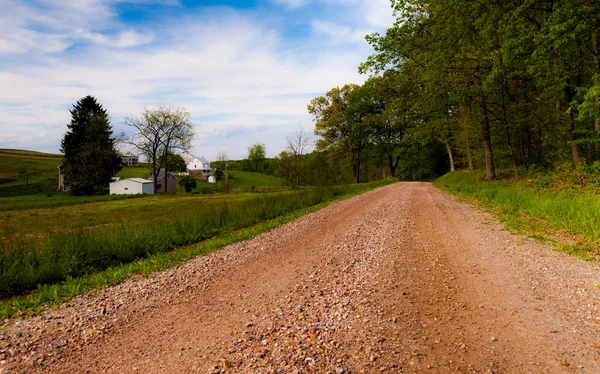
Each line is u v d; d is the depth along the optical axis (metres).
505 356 3.40
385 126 53.53
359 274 6.22
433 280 5.66
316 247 8.81
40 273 7.38
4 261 7.79
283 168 71.00
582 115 12.54
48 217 24.92
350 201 20.05
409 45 20.75
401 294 5.15
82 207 32.25
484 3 15.04
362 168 72.00
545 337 3.69
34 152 133.62
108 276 7.47
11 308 5.70
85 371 3.65
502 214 11.14
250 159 118.06
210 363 3.62
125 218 21.64
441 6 16.52
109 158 63.41
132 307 5.50
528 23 15.09
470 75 19.92
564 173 15.04
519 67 17.20
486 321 4.15
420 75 21.45
